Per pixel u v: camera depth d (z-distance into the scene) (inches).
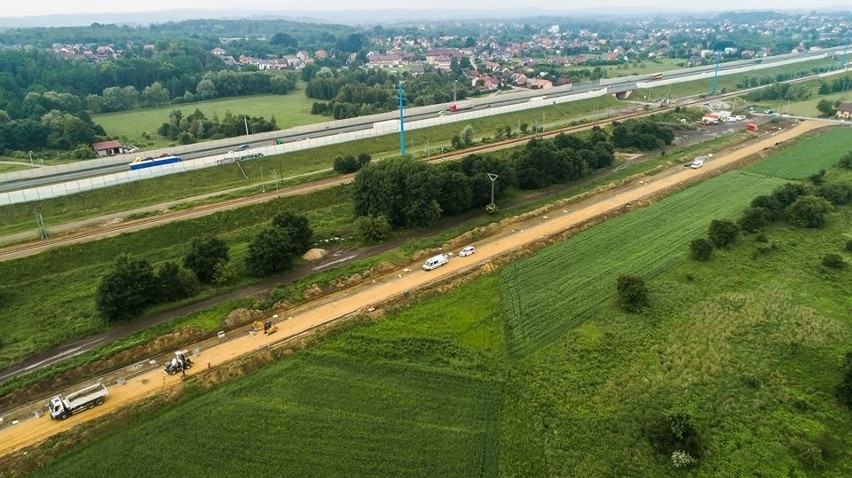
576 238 3590.1
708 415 2020.2
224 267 3006.9
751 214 3634.4
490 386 2196.1
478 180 4037.9
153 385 2219.5
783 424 1983.3
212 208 3964.1
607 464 1820.9
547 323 2613.2
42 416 2070.6
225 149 5595.5
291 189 4382.4
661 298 2800.2
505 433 1957.4
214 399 2126.0
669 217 3914.9
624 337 2488.9
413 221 3791.8
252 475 1787.6
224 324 2625.5
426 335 2524.6
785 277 3024.1
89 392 2121.1
